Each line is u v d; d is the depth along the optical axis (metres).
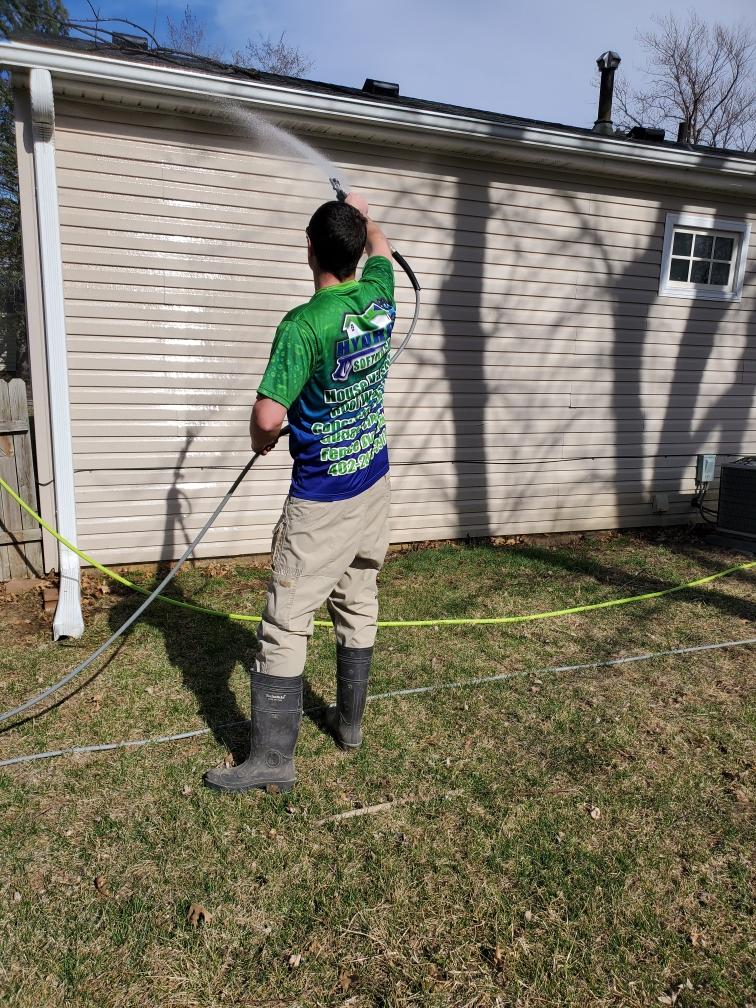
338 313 2.42
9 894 2.28
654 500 7.25
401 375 6.03
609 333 6.73
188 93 4.66
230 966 2.04
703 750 3.19
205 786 2.83
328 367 2.43
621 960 2.09
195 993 1.96
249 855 2.47
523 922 2.21
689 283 7.04
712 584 5.59
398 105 5.18
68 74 4.34
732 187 6.68
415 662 4.04
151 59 4.64
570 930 2.19
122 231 4.94
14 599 4.77
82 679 3.71
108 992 1.96
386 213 5.70
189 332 5.22
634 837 2.60
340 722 3.08
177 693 3.58
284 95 4.87
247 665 3.90
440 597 5.15
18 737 3.18
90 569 5.21
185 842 2.53
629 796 2.84
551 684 3.81
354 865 2.43
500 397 6.41
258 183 5.23
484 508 6.59
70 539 4.27
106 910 2.22
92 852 2.47
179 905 2.25
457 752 3.13
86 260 4.88
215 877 2.37
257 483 5.62
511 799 2.80
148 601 3.23
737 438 7.51
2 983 1.98
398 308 5.90
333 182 2.89
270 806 2.72
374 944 2.12
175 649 4.09
